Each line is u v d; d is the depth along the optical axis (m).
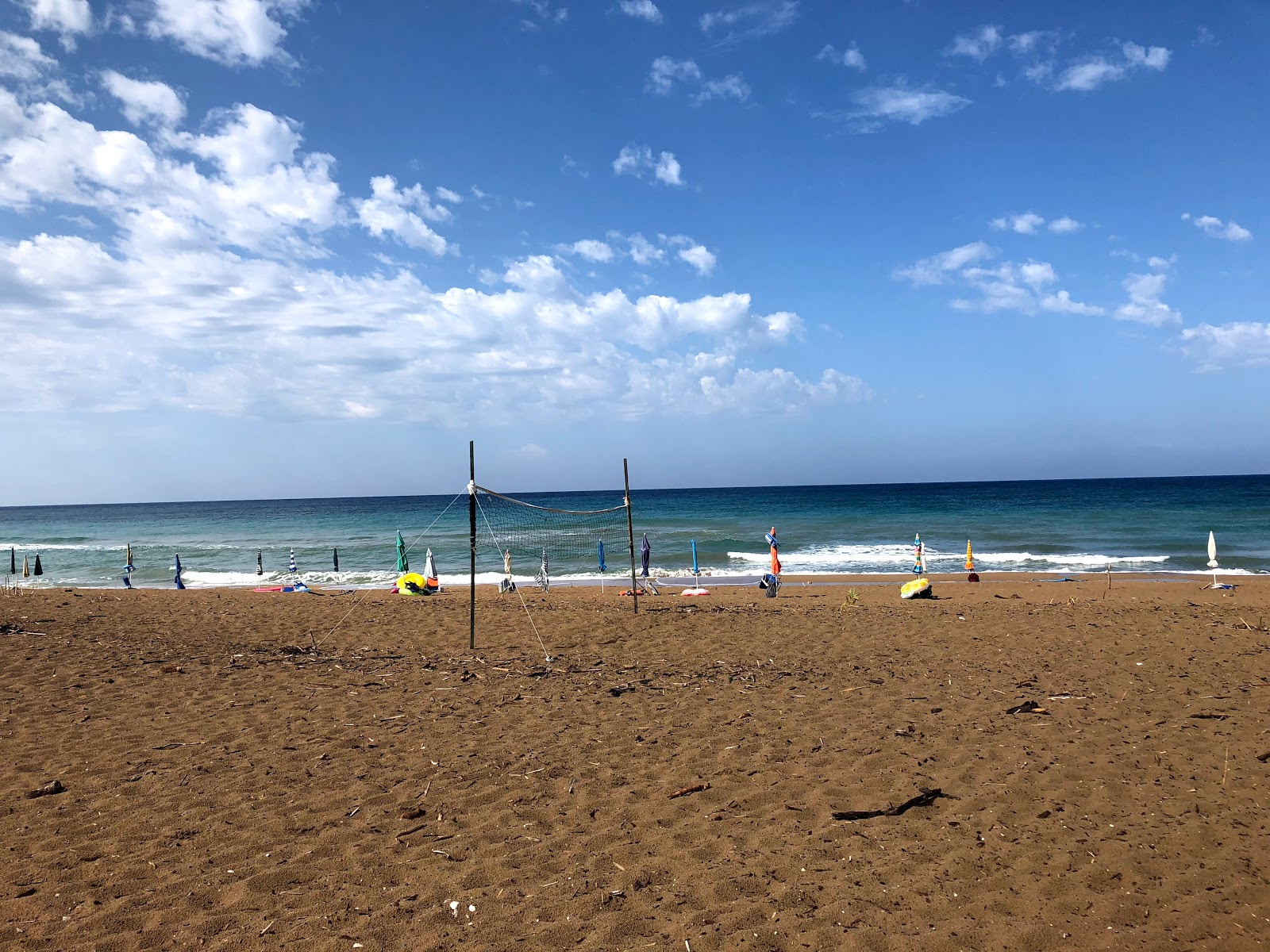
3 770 5.96
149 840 4.72
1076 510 60.16
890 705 7.59
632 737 6.69
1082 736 6.50
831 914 3.75
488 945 3.52
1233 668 9.11
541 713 7.50
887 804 5.09
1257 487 106.00
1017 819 4.85
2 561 37.25
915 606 15.99
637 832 4.76
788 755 6.13
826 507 74.50
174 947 3.53
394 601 17.31
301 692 8.41
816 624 13.00
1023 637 11.42
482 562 31.89
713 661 10.09
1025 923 3.64
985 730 6.72
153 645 11.22
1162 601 16.95
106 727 7.08
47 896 4.02
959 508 67.88
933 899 3.88
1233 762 5.79
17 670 9.34
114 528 67.88
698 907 3.84
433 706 7.81
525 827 4.86
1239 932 3.53
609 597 19.19
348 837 4.75
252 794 5.45
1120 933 3.54
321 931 3.65
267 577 28.94
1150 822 4.76
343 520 69.94
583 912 3.80
